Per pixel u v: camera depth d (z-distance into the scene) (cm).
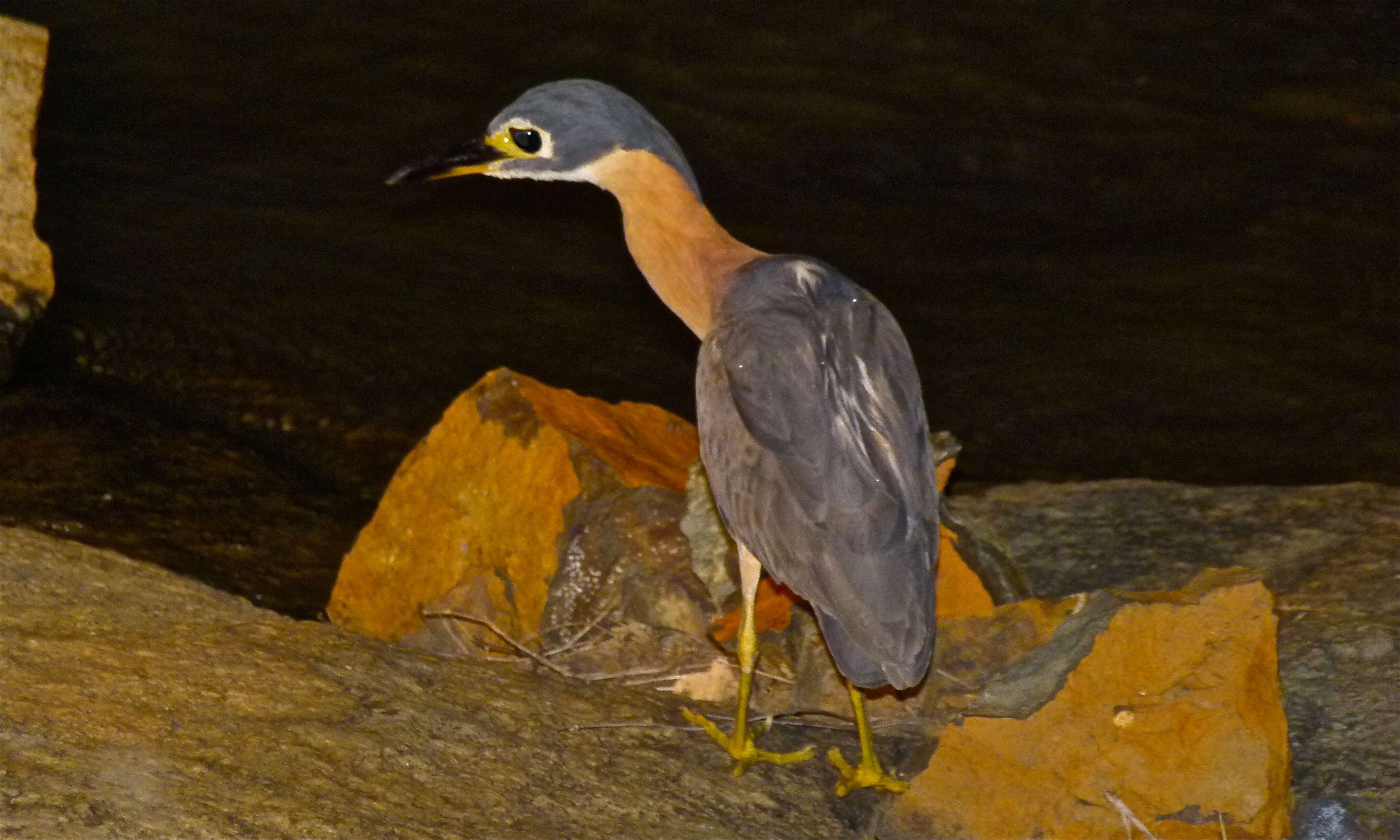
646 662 862
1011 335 1596
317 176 1872
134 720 664
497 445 920
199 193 1797
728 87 2145
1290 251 1780
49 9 2281
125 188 1791
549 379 1477
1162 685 702
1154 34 2380
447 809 643
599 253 1748
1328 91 2202
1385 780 733
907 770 756
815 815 714
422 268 1677
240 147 1930
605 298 1648
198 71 2134
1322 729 777
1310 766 749
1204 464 1379
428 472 937
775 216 1833
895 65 2241
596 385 1476
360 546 946
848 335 734
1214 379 1516
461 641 884
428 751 694
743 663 747
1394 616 884
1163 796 688
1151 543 1038
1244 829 683
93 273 1570
